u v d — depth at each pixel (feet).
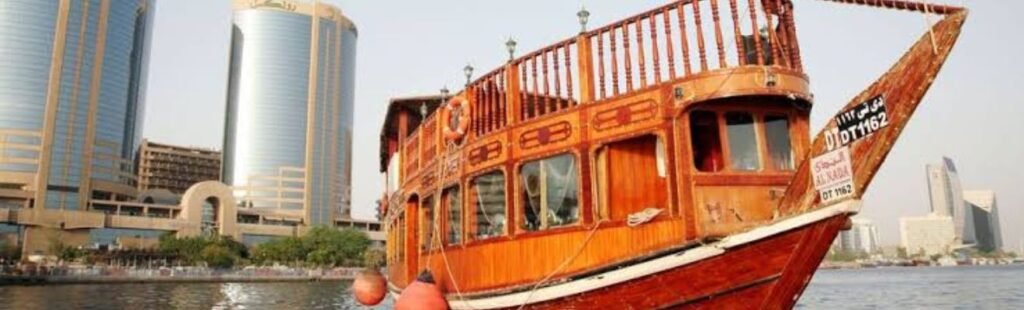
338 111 595.47
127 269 285.64
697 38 32.55
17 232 372.17
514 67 41.83
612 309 33.99
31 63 412.77
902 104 27.27
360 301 61.46
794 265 29.37
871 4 29.40
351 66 627.87
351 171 616.80
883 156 27.43
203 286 263.29
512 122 41.24
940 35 27.07
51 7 422.41
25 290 219.20
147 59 499.51
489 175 43.65
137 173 485.56
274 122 556.92
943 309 142.72
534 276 37.78
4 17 411.54
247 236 457.68
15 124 403.95
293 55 574.56
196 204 429.38
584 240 35.27
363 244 408.46
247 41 571.28
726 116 33.96
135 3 472.03
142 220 406.00
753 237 29.37
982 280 296.92
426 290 42.86
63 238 379.14
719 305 31.24
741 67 31.24
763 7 32.76
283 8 581.94
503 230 41.50
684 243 31.09
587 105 36.55
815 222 28.53
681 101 32.35
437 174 51.37
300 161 558.97
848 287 258.98
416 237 63.98
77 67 427.74
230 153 558.15
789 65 32.35
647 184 35.22
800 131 33.35
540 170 39.06
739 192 31.86
